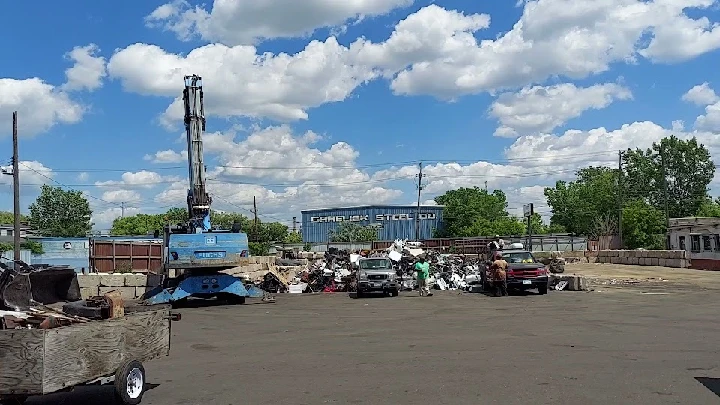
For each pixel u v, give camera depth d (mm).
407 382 9656
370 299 27828
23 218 80375
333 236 93625
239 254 26094
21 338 7012
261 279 37812
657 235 68062
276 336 15953
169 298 25625
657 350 12305
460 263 41312
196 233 26125
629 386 9070
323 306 24703
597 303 22891
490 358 11688
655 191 83500
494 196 102125
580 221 86312
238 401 8703
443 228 99562
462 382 9555
